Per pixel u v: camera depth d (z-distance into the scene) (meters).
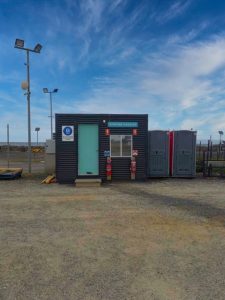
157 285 4.63
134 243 6.43
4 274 5.00
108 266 5.30
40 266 5.30
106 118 15.82
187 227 7.55
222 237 6.80
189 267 5.25
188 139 16.95
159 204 10.23
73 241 6.57
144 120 16.02
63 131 15.65
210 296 4.32
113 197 11.49
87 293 4.40
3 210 9.47
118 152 15.94
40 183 15.31
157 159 16.83
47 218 8.49
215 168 17.91
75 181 14.50
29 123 18.36
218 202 10.54
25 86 17.95
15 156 40.78
